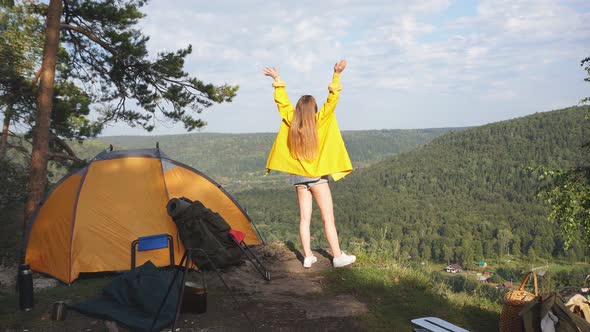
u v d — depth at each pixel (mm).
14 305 4227
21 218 12266
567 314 2674
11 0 12578
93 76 13695
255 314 3799
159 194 5867
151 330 3344
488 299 4562
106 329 3508
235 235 5391
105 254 5477
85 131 13898
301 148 4457
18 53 13125
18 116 13391
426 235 162375
